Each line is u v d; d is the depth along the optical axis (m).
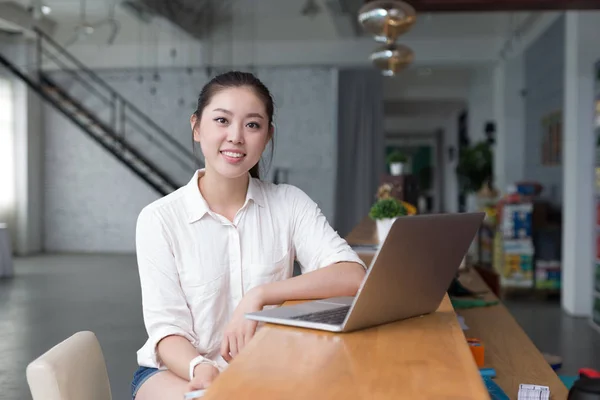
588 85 6.29
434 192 26.75
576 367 4.68
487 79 12.90
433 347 1.15
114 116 12.12
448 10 6.05
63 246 12.55
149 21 10.12
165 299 1.64
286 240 1.81
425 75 15.60
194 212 1.69
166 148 12.43
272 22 11.77
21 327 5.90
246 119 1.60
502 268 7.84
